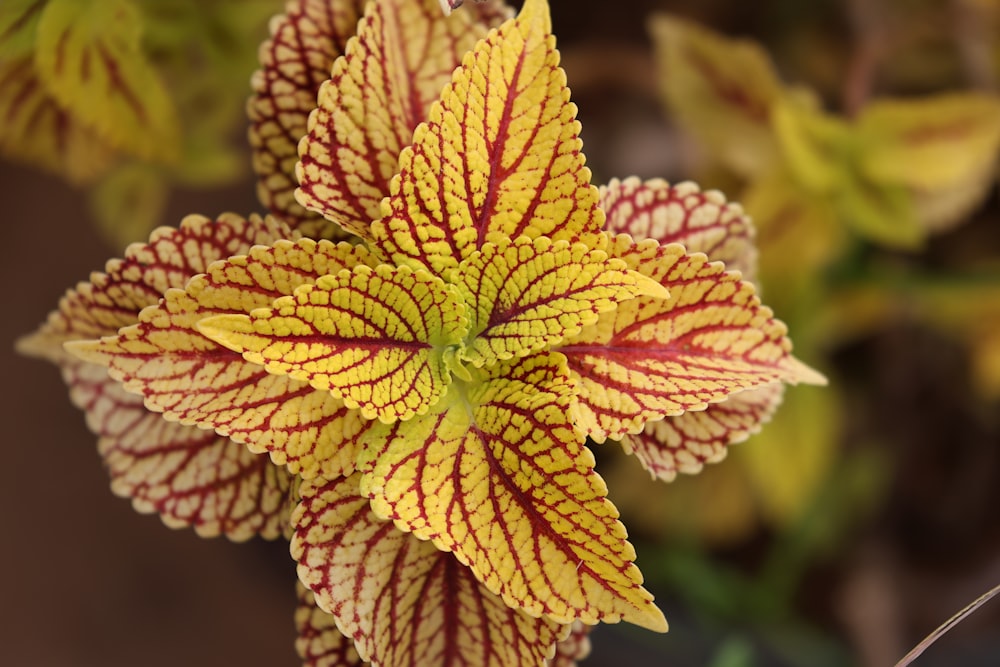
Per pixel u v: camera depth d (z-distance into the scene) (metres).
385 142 0.39
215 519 0.41
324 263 0.38
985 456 0.67
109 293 0.40
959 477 0.67
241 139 0.65
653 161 0.67
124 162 0.52
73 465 0.74
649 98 0.68
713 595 0.59
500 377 0.39
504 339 0.39
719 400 0.39
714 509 0.62
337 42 0.40
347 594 0.39
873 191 0.53
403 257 0.39
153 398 0.38
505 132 0.38
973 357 0.66
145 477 0.41
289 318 0.37
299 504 0.39
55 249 0.76
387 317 0.38
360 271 0.38
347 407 0.38
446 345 0.39
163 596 0.73
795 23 0.68
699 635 0.60
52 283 0.75
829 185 0.53
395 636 0.40
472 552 0.38
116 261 0.39
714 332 0.40
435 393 0.39
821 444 0.57
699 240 0.42
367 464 0.38
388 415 0.38
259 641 0.73
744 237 0.42
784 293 0.55
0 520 0.73
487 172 0.38
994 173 0.60
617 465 0.62
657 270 0.39
